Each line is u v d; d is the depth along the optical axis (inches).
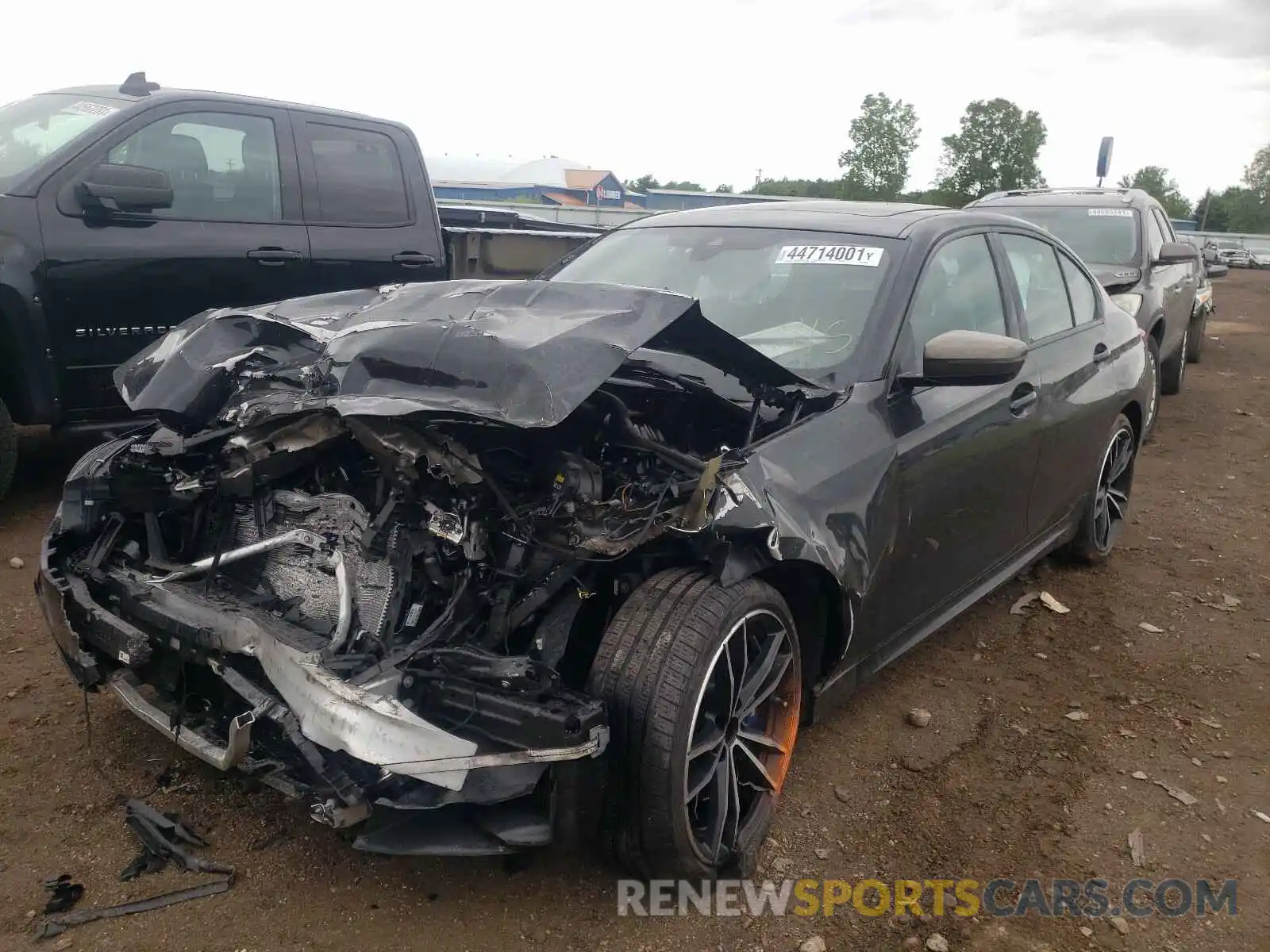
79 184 192.2
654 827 95.9
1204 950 102.4
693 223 166.2
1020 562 172.2
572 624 101.6
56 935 94.7
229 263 212.4
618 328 105.0
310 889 102.8
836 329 134.0
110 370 199.8
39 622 159.8
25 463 237.9
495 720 89.7
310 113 230.5
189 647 99.2
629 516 96.8
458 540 97.3
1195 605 192.2
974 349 122.3
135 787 118.2
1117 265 327.9
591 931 99.2
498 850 91.0
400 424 98.7
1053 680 160.1
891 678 157.9
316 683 87.4
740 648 105.0
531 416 93.3
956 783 130.0
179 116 208.4
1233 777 134.0
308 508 109.2
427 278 249.3
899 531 126.0
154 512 120.4
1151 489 273.9
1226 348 572.1
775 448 111.0
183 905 99.6
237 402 117.1
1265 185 3203.7
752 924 102.0
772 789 114.1
